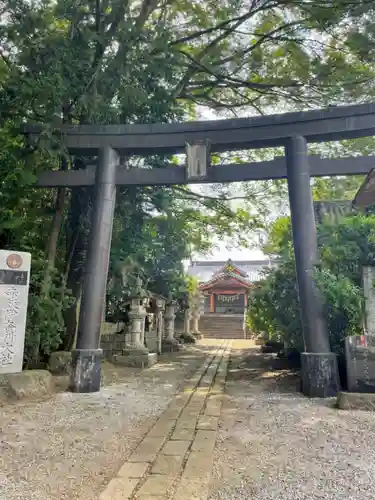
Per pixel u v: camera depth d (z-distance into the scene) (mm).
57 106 8703
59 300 9477
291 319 10117
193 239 19922
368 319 7422
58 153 8992
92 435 5000
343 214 9453
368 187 8742
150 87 11133
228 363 13359
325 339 7711
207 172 9055
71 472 3844
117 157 9227
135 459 4129
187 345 21875
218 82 12750
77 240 11766
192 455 4246
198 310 29609
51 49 8773
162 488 3416
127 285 13227
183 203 17578
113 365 12000
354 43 9984
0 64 9492
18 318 7457
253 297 12836
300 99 12688
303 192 8328
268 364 12711
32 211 9859
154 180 9125
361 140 13508
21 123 9008
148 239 14375
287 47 11477
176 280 18781
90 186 9258
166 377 10039
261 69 12336
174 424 5520
